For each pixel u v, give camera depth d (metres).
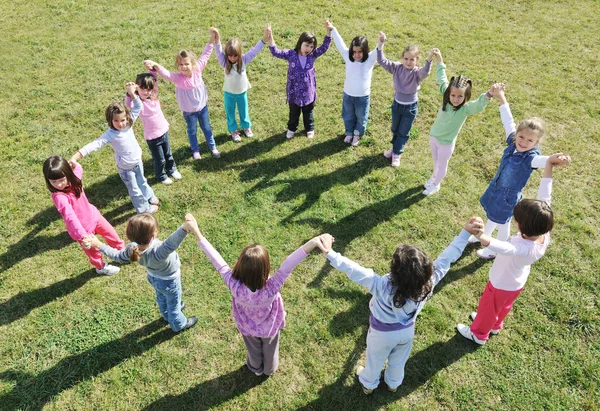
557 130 7.29
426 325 4.78
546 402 4.16
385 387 4.28
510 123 4.81
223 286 5.17
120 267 5.37
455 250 3.54
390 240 5.71
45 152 6.86
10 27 9.81
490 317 4.25
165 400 4.19
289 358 4.51
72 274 5.27
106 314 4.87
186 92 6.16
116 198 6.25
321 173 6.64
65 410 4.11
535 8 10.61
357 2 10.71
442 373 4.39
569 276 5.23
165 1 10.78
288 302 5.00
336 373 4.38
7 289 5.09
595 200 6.17
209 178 6.54
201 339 4.66
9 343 4.59
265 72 8.55
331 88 8.23
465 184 6.45
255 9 10.40
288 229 5.84
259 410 4.12
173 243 3.70
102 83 8.27
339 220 5.96
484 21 10.16
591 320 4.79
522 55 9.06
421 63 8.74
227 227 5.85
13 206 6.04
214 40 6.44
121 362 4.46
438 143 5.75
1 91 8.02
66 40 9.41
